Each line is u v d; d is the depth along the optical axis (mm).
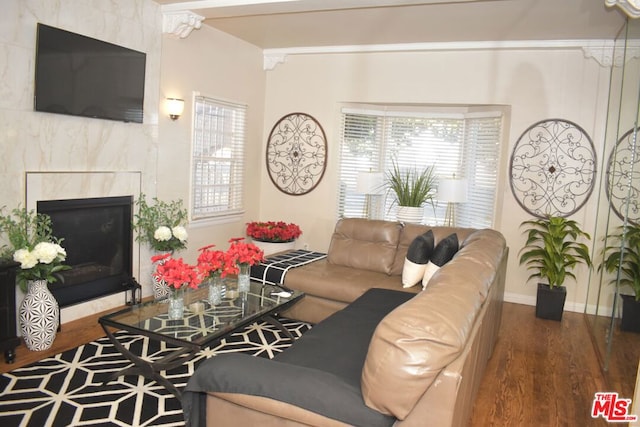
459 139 5648
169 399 2602
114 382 2760
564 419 2594
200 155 4973
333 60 5613
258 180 6039
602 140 4609
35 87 3230
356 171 5887
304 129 5828
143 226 4250
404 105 5688
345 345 2332
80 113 3553
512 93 4891
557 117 4746
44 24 3250
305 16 4402
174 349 3254
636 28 3150
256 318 2887
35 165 3348
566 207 4777
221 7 4020
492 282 2264
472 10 3889
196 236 5023
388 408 1451
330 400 1538
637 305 2764
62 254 3170
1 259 3012
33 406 2473
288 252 4672
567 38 4508
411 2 3604
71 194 3613
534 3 3645
